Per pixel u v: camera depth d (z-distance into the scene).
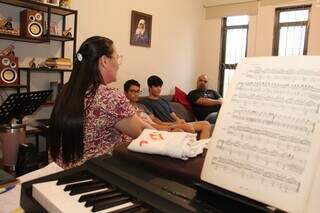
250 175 0.57
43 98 2.63
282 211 0.52
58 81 3.46
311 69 0.56
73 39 3.27
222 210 0.58
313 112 0.53
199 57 5.64
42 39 3.03
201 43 5.62
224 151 0.62
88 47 1.45
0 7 2.98
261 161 0.56
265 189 0.54
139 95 4.34
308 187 0.49
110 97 1.42
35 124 3.08
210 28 5.53
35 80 3.30
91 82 1.43
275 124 0.57
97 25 3.88
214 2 5.41
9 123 2.52
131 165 0.86
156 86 4.36
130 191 0.68
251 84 0.64
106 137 1.47
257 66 0.65
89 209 0.61
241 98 0.64
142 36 4.51
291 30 4.69
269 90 0.60
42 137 3.18
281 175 0.52
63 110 1.35
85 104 1.39
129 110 1.46
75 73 1.45
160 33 4.83
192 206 0.59
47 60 3.22
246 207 0.56
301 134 0.52
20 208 0.79
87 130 1.41
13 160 2.44
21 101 2.42
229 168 0.60
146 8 4.54
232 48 5.32
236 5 5.15
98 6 3.86
